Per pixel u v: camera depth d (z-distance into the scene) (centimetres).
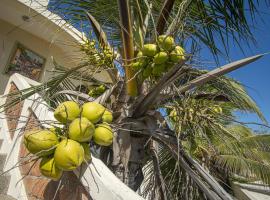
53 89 291
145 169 369
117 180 198
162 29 240
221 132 268
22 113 355
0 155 353
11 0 616
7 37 735
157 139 287
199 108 248
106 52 285
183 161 270
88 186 197
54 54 818
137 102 254
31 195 273
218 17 275
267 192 941
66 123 167
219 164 502
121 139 253
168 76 213
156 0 290
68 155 150
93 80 314
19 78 404
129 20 229
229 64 242
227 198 251
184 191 320
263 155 601
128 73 244
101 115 177
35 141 152
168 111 281
